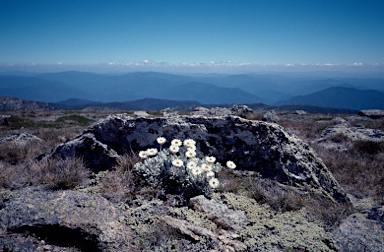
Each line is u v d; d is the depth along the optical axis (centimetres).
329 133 1623
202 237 432
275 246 423
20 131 2089
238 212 524
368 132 1571
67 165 645
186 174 612
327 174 704
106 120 782
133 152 723
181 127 786
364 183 797
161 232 437
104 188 582
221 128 787
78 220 423
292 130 1948
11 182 635
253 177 687
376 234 452
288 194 595
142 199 553
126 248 405
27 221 415
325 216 517
